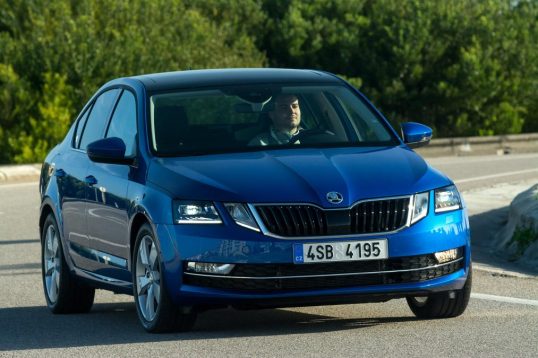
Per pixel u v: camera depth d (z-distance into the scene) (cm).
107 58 6362
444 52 8412
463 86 8275
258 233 1570
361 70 8350
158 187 1664
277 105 1848
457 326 1661
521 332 1597
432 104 8388
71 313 2033
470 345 1502
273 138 1808
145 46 6850
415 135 1886
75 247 1981
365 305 1930
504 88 8419
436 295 1716
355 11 8644
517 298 1958
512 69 8475
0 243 3122
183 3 8356
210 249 1580
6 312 2036
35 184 5144
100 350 1561
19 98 6094
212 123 1814
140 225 1716
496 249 2698
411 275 1600
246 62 7925
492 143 7844
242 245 1568
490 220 3219
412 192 1612
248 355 1463
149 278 1692
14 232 3375
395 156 1722
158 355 1494
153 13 7312
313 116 1856
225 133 1798
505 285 2125
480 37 8431
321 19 8444
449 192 1658
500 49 8444
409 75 8262
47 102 6094
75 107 6231
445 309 1723
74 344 1628
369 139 1839
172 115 1820
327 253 1565
